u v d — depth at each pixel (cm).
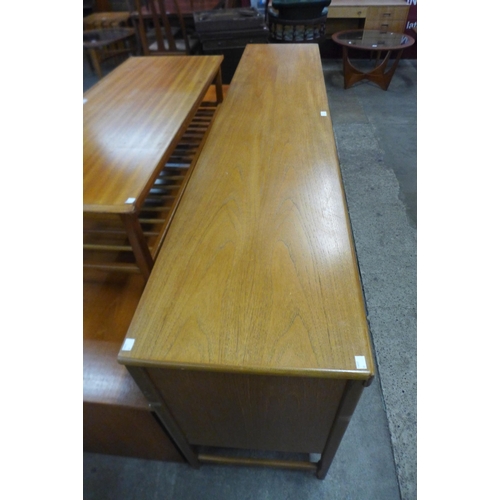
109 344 95
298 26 294
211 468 107
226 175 99
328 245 77
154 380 67
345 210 86
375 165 221
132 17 286
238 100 139
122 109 122
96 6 353
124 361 60
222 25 234
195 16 245
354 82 311
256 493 102
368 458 106
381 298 146
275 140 113
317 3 270
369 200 194
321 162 103
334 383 64
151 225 124
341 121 268
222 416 79
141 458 110
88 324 100
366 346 59
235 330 62
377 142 242
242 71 164
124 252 112
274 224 83
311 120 123
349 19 344
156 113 119
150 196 133
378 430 112
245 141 113
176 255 76
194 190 94
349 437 111
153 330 63
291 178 97
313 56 177
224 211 87
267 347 60
